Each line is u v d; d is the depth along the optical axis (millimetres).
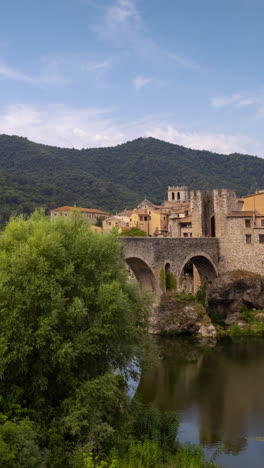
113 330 28375
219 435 33875
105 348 29484
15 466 20109
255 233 76938
